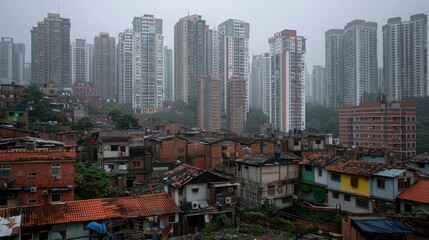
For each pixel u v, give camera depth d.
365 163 35.72
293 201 39.62
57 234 25.81
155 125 97.75
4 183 28.09
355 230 26.53
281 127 136.12
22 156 29.19
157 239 27.73
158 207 29.97
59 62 142.25
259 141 59.09
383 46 141.50
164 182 36.69
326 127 131.50
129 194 41.69
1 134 45.09
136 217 28.12
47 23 140.62
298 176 41.72
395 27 134.50
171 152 59.44
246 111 134.25
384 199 31.84
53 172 29.94
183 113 139.12
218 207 33.56
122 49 142.62
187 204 32.72
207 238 29.72
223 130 113.88
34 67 143.12
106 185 40.78
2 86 84.75
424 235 25.14
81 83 143.25
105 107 128.62
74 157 30.61
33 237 25.23
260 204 38.31
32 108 76.00
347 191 35.44
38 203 29.38
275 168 39.91
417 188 31.20
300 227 32.09
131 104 138.00
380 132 93.56
